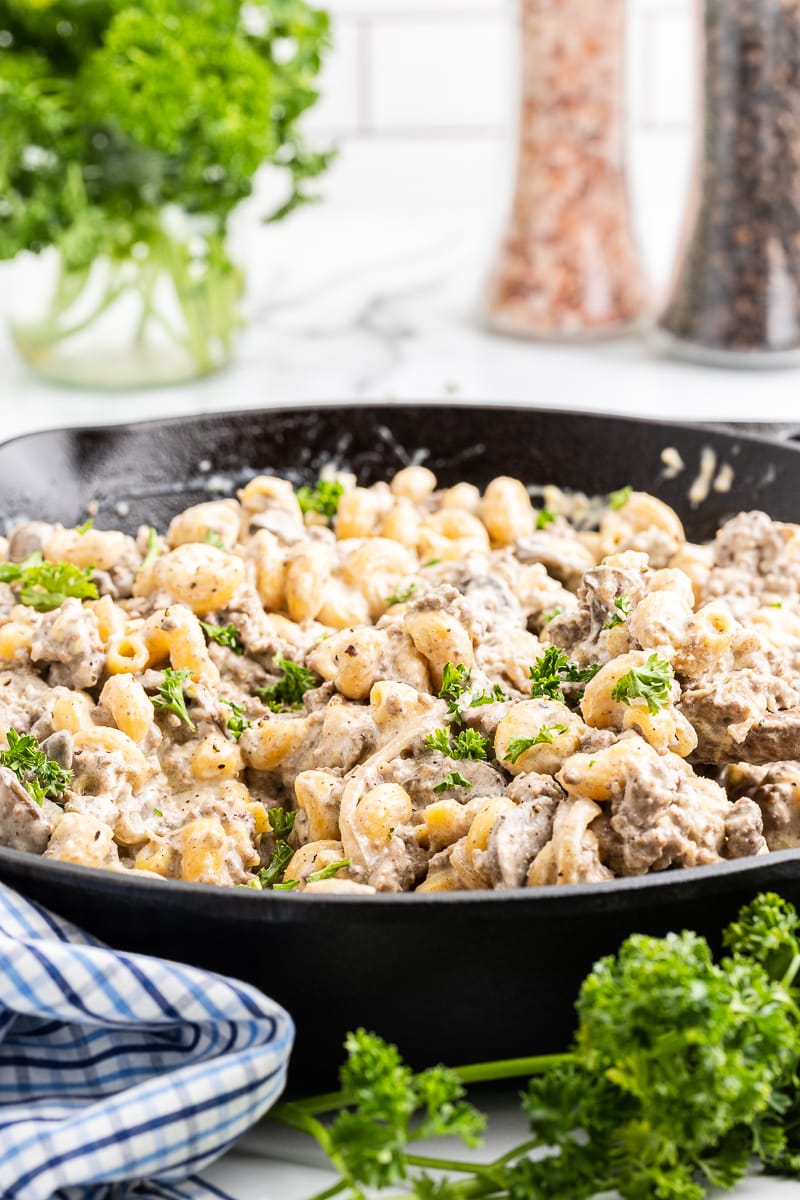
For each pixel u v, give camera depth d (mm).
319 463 1073
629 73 1373
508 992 752
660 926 741
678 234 1383
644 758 796
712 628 896
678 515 1053
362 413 1070
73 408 1311
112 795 910
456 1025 764
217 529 1017
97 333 1320
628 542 1022
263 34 1355
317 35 1341
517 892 713
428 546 1023
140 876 749
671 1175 689
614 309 1399
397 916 714
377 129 1614
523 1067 728
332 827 894
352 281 1508
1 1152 705
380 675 935
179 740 939
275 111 1341
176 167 1292
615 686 855
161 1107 712
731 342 1351
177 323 1326
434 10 1586
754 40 1300
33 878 768
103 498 1051
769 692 906
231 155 1282
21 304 1324
